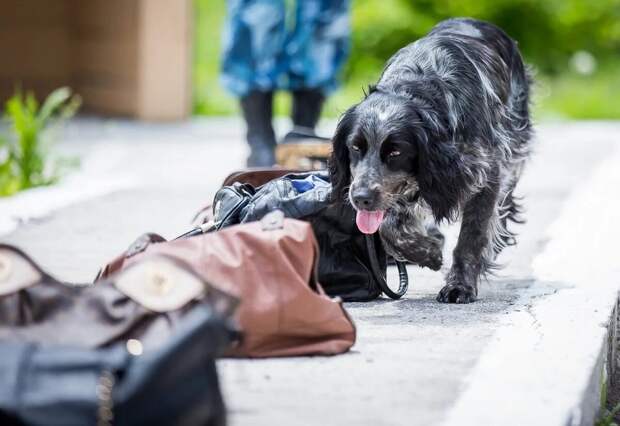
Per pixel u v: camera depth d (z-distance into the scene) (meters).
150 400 5.81
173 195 16.88
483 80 10.38
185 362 5.93
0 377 5.79
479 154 10.09
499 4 45.31
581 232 13.53
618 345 9.97
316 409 6.93
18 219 14.32
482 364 7.85
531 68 12.60
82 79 30.73
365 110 9.88
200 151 23.33
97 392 5.72
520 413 6.82
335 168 10.12
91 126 27.70
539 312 9.43
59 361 5.83
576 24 45.72
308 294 7.92
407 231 10.26
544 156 22.78
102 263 11.59
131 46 29.58
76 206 15.66
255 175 10.89
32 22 30.59
